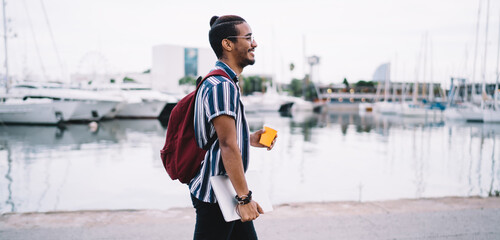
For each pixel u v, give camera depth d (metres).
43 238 2.89
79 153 15.53
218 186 1.42
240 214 1.39
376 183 9.46
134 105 39.28
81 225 3.21
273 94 60.31
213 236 1.54
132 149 16.84
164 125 32.34
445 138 22.39
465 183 9.54
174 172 1.54
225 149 1.34
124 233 3.02
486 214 3.55
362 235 3.01
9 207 7.08
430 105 51.53
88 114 33.53
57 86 34.28
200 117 1.42
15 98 30.97
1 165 12.41
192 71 152.50
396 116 52.12
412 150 16.61
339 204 3.94
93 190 8.58
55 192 8.40
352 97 119.56
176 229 3.12
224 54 1.51
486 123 37.28
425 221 3.34
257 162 12.74
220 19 1.52
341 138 22.03
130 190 8.55
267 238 2.94
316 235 3.00
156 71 151.75
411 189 8.77
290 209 3.75
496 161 13.37
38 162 13.05
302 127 30.95
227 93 1.36
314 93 106.81
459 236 3.00
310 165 12.23
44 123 30.84
